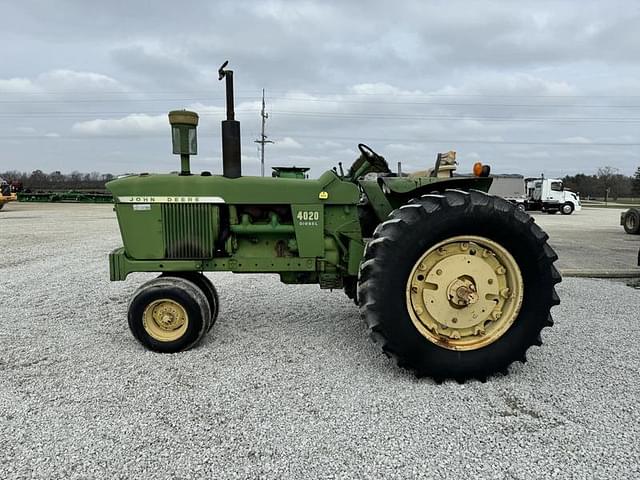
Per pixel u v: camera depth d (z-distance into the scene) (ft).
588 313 15.16
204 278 12.89
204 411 8.39
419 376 9.76
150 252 11.91
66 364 10.62
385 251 9.53
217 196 11.75
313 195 11.88
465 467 6.88
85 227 45.42
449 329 10.11
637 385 9.68
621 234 44.45
